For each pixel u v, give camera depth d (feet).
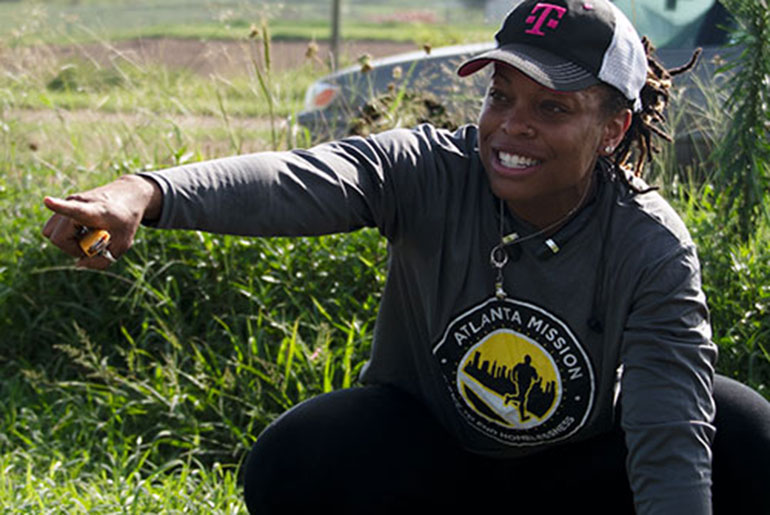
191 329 16.83
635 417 8.50
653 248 8.68
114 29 60.03
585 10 8.41
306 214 8.83
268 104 21.02
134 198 7.91
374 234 16.90
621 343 8.88
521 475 10.04
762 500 9.62
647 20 24.36
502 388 9.38
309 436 9.79
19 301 17.46
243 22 31.63
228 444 14.89
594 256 8.85
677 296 8.59
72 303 17.28
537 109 8.43
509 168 8.58
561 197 8.73
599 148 8.71
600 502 10.02
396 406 9.99
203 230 8.43
